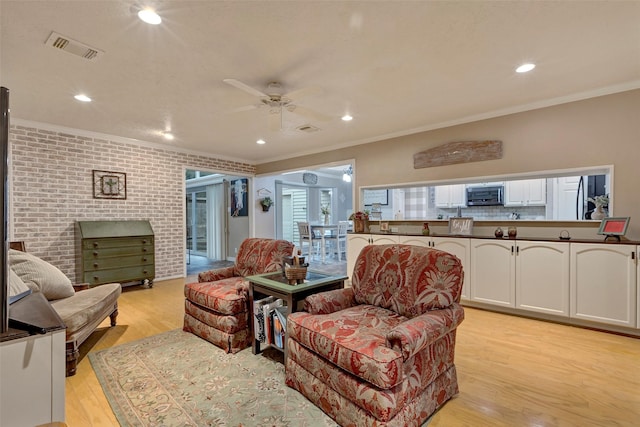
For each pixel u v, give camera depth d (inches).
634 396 75.6
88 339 111.5
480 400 74.1
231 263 298.2
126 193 191.3
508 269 132.9
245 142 203.5
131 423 66.5
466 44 87.9
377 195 287.4
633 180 115.3
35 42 84.5
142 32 80.7
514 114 140.3
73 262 169.5
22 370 37.9
